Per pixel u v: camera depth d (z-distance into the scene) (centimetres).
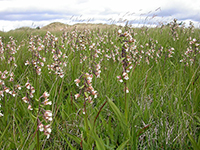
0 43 481
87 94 198
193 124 238
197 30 840
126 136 218
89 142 197
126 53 218
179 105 264
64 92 336
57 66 302
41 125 175
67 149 218
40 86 342
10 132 222
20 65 425
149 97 308
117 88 331
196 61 409
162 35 772
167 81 350
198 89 285
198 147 186
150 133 237
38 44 480
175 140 227
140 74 366
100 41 615
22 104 270
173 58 509
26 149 197
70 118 259
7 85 357
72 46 482
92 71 265
